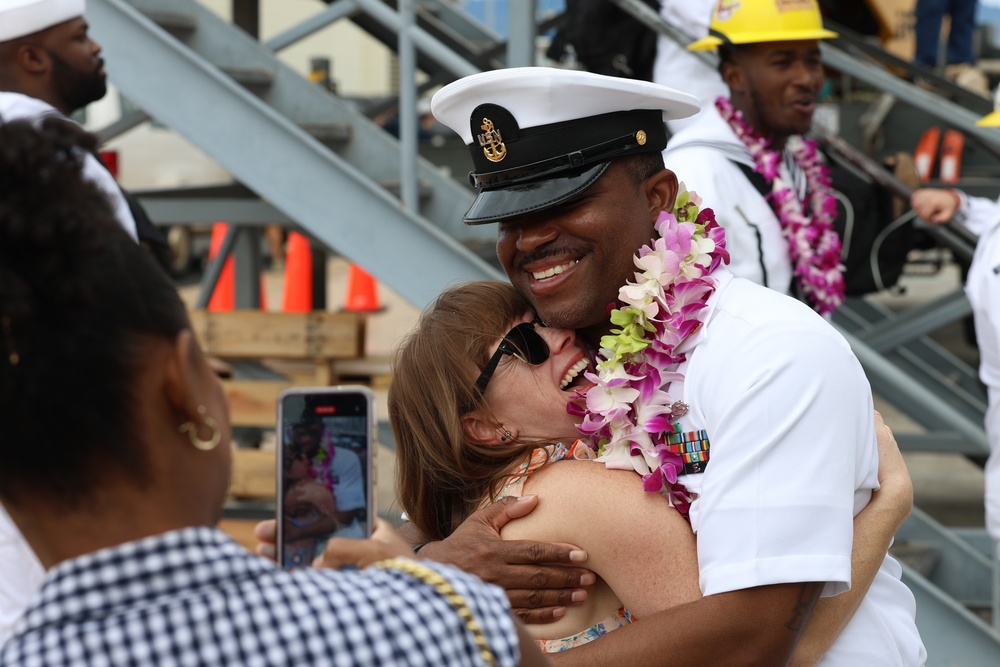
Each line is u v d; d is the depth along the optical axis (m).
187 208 4.84
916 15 5.82
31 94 2.61
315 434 1.06
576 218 1.48
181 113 3.54
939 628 3.12
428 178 4.21
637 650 1.30
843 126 5.57
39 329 0.81
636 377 1.43
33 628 0.81
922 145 5.22
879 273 3.60
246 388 4.41
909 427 6.51
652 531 1.38
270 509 4.42
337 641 0.84
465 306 1.61
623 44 3.84
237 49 4.28
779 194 2.78
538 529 1.42
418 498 1.64
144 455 0.84
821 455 1.32
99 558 0.81
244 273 5.52
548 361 1.56
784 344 1.35
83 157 0.87
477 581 0.94
